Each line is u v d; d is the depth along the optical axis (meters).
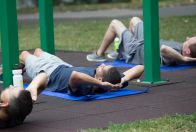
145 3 9.26
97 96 8.19
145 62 9.28
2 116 6.52
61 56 12.81
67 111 7.38
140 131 6.19
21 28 20.42
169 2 26.78
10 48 8.48
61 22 21.06
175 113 7.06
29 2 35.91
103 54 11.71
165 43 11.09
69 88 8.17
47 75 7.92
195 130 6.22
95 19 21.27
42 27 10.72
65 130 6.39
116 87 8.34
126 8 25.91
